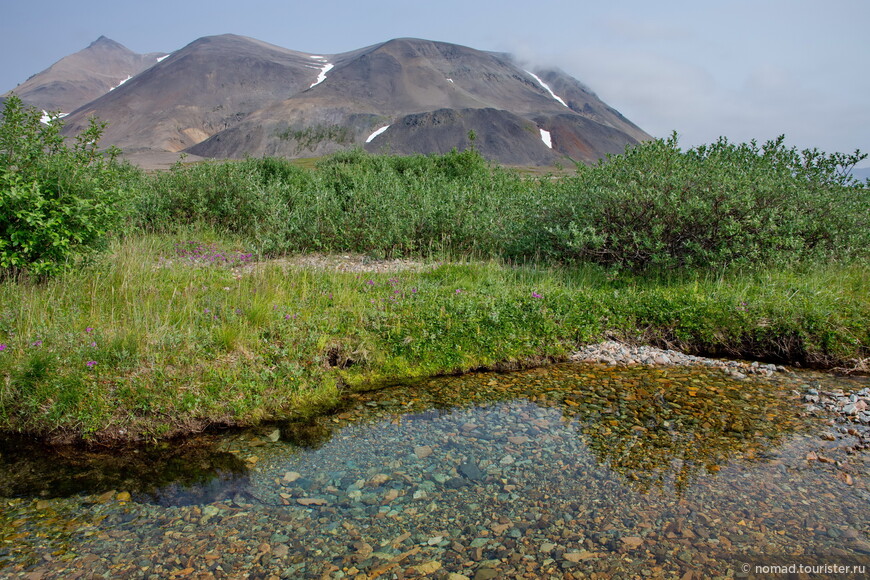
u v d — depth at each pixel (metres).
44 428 6.53
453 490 5.53
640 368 8.97
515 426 6.97
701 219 11.84
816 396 7.83
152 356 7.38
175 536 4.81
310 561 4.48
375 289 10.84
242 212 17.41
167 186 18.11
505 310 9.82
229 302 9.46
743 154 14.29
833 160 13.71
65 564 4.43
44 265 9.20
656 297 10.54
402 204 16.22
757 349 9.60
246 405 7.12
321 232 15.67
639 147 13.74
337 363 8.52
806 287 10.58
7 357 7.01
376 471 5.91
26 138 9.62
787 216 12.05
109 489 5.57
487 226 14.84
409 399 7.81
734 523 4.96
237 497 5.43
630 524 4.94
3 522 5.00
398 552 4.58
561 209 13.38
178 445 6.48
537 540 4.72
